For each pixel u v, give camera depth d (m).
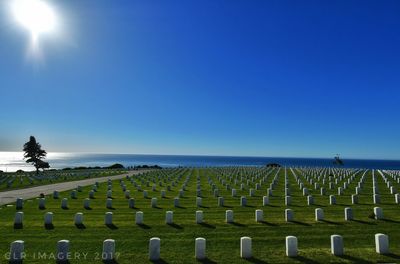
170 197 32.84
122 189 39.81
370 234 18.08
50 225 20.36
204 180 51.00
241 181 48.38
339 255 14.73
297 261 14.15
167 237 17.80
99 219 22.27
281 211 24.73
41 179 55.09
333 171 64.12
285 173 60.41
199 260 14.31
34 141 84.19
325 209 25.33
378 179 49.94
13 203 29.31
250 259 14.41
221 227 19.83
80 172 74.25
